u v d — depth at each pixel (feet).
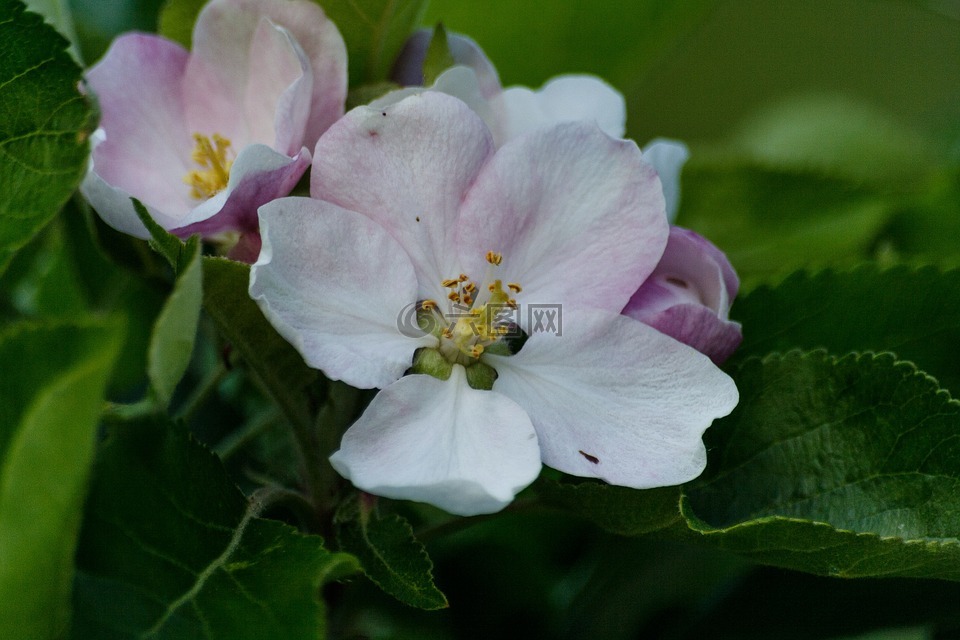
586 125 0.87
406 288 0.87
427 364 0.88
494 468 0.85
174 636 0.80
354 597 0.96
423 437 0.86
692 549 1.00
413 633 1.00
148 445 0.81
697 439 0.86
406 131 0.87
